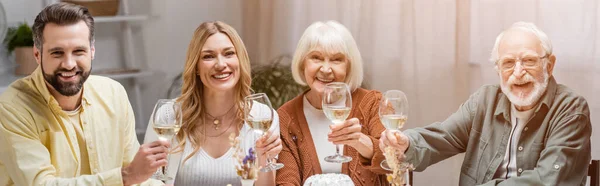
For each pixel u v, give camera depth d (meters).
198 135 2.45
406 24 3.89
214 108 2.47
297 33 4.42
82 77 2.17
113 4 4.30
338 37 2.61
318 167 2.57
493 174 2.45
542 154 2.30
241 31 4.79
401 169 2.07
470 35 3.69
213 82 2.39
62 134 2.25
